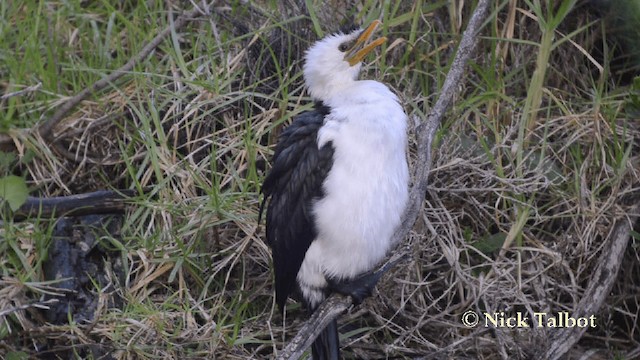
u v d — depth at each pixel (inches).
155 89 419.8
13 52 445.4
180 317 375.2
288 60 424.8
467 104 407.8
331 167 333.4
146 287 383.6
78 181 415.5
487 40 434.0
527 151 409.7
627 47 436.1
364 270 341.1
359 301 339.9
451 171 402.0
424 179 356.2
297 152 341.4
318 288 345.1
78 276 383.6
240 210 394.9
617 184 394.6
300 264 342.6
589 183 405.1
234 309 386.0
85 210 394.9
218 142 413.4
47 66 442.9
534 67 436.8
